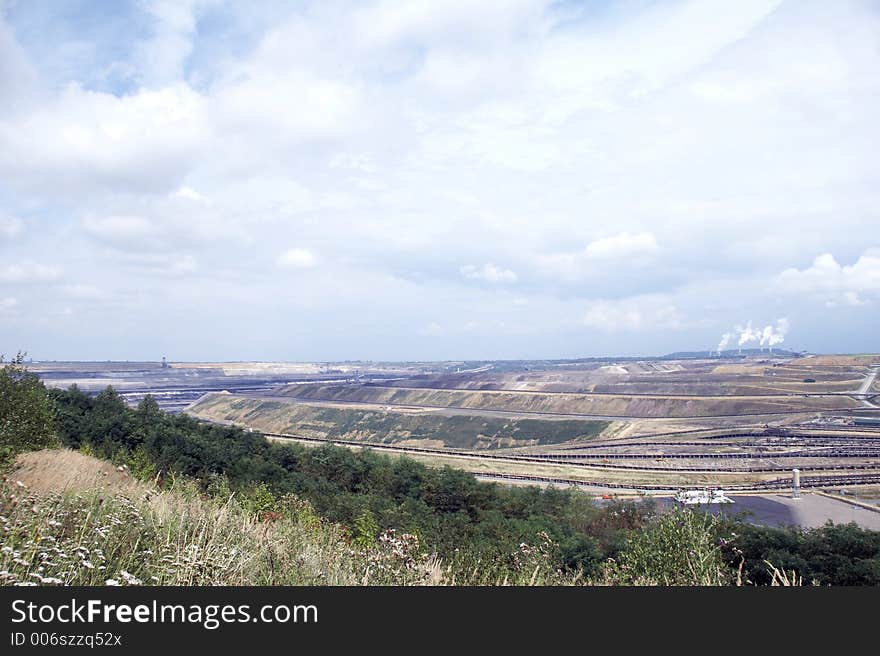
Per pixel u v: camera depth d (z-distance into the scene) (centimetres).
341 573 887
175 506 1091
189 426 5262
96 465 2186
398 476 5709
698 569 1027
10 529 702
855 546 2308
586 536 3459
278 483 3816
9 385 2341
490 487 5812
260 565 854
